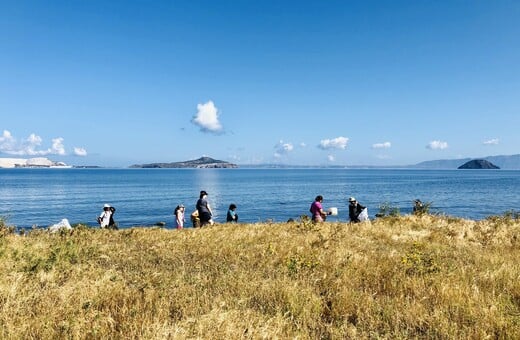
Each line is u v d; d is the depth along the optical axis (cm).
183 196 7256
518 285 727
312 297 648
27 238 1273
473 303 613
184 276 782
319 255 1007
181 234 1447
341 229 1552
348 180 15300
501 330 520
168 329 481
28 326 507
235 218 2106
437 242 1320
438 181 13950
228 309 580
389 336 518
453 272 809
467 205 5266
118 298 636
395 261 934
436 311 576
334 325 561
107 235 1440
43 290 664
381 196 6881
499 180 14925
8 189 9288
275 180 15438
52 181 13988
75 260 941
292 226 1692
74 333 491
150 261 994
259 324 521
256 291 692
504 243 1317
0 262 851
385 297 674
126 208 5200
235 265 946
